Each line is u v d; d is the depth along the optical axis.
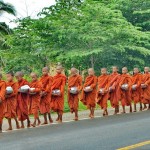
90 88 23.03
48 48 31.86
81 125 18.97
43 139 15.29
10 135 16.64
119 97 25.14
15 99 19.39
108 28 32.56
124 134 15.85
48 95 21.14
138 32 34.22
